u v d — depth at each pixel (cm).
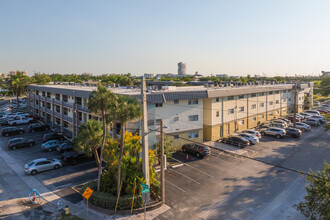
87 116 3931
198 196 2200
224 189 2338
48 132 4816
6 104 9569
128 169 2114
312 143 3988
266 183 2466
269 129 4559
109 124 1977
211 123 4056
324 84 11588
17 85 7638
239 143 3822
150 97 3067
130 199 1938
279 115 6038
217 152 3538
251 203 2069
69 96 4453
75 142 2300
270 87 5341
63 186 2405
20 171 2794
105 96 1892
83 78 15112
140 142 2225
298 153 3447
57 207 2006
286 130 4531
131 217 1867
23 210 1950
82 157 3122
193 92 3612
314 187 1650
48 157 3281
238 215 1886
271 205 2036
